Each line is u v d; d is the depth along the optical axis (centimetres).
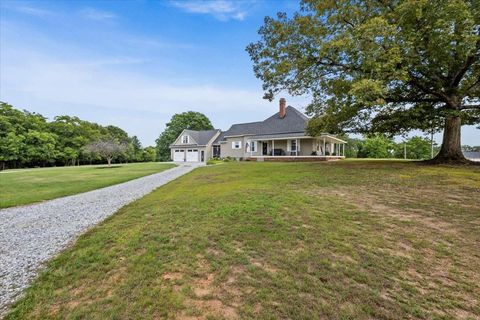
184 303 251
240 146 2988
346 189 742
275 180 941
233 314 234
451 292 261
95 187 1192
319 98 1217
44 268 343
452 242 374
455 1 788
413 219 473
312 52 1029
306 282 279
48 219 619
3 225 570
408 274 294
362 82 809
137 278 301
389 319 223
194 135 3959
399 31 895
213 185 941
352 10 949
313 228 430
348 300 248
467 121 1348
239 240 395
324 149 2427
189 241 401
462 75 1112
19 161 3300
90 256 369
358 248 357
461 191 675
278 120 2680
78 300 264
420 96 1212
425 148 3453
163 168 2381
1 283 306
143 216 574
